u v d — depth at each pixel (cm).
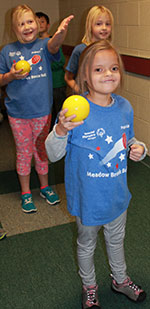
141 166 353
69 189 161
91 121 145
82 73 149
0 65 259
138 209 272
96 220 157
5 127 507
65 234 245
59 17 591
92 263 174
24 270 212
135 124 397
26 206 277
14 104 259
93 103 148
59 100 441
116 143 150
